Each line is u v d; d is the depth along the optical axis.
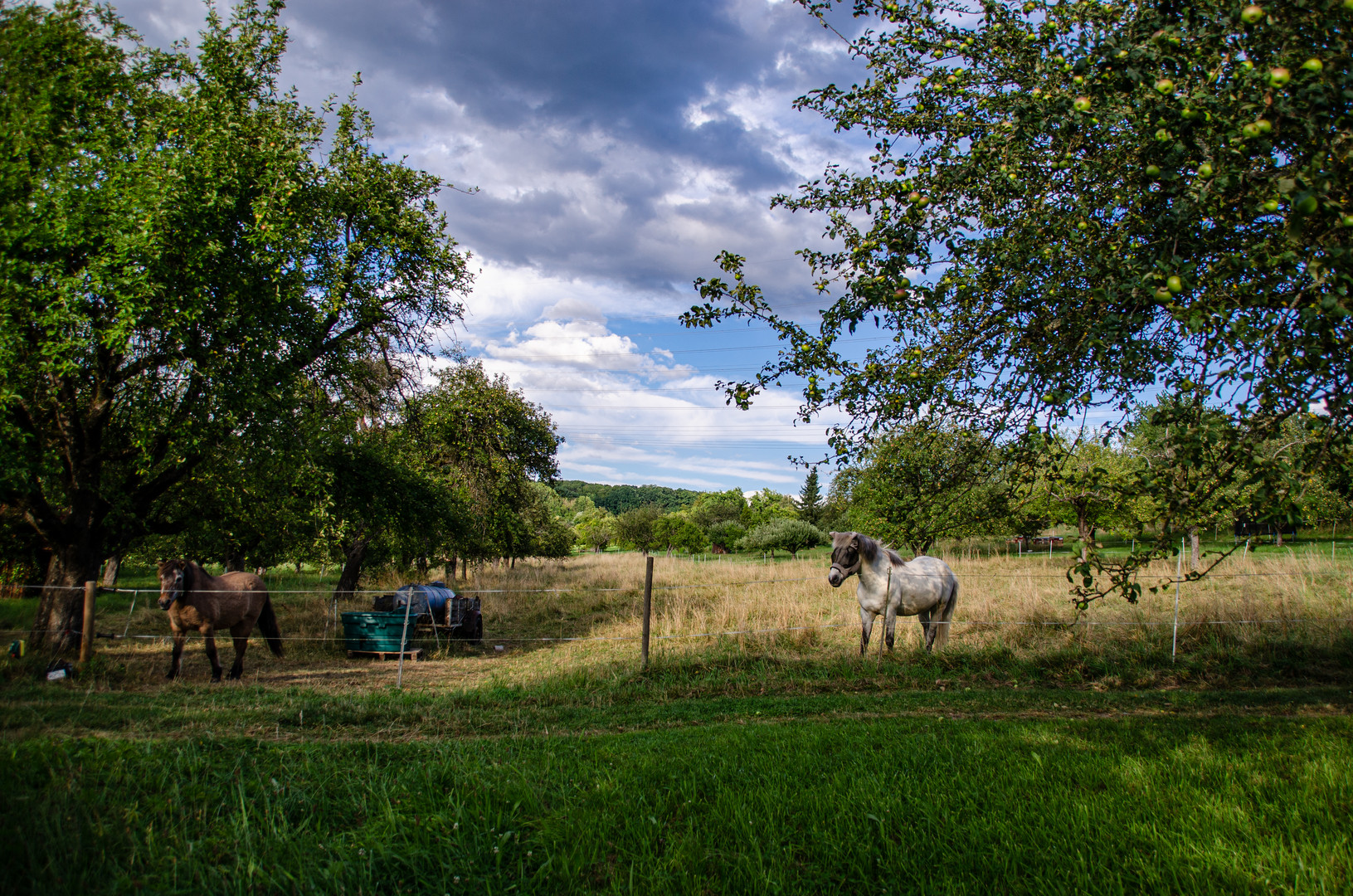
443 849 3.41
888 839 3.49
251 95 11.29
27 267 8.06
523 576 27.61
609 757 5.07
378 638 11.20
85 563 10.14
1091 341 3.48
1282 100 2.43
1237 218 3.08
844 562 9.69
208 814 3.76
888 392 4.22
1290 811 3.67
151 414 9.76
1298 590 11.50
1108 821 3.60
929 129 4.65
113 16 9.78
